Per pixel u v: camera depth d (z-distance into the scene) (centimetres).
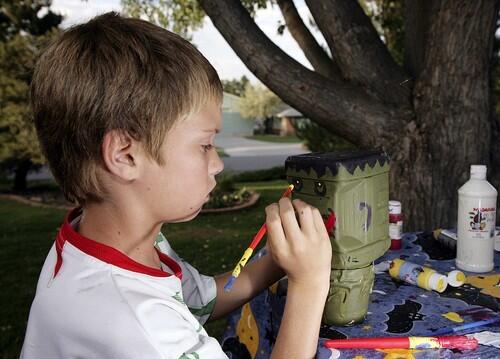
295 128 691
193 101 75
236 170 1636
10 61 850
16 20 872
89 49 74
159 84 72
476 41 249
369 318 104
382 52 278
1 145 880
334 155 98
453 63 252
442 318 103
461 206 133
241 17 265
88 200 80
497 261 139
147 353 67
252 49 265
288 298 88
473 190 130
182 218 81
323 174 93
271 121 3609
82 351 71
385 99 271
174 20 436
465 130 257
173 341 70
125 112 72
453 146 259
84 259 76
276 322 116
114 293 72
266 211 91
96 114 72
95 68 72
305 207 88
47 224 717
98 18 80
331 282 98
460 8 244
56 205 911
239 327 129
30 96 81
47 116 76
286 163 100
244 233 639
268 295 122
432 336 95
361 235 96
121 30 76
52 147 78
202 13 430
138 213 79
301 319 86
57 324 73
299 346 85
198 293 115
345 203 94
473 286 120
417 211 268
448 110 258
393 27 435
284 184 1248
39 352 76
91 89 72
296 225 87
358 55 272
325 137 625
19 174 1064
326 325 101
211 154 82
